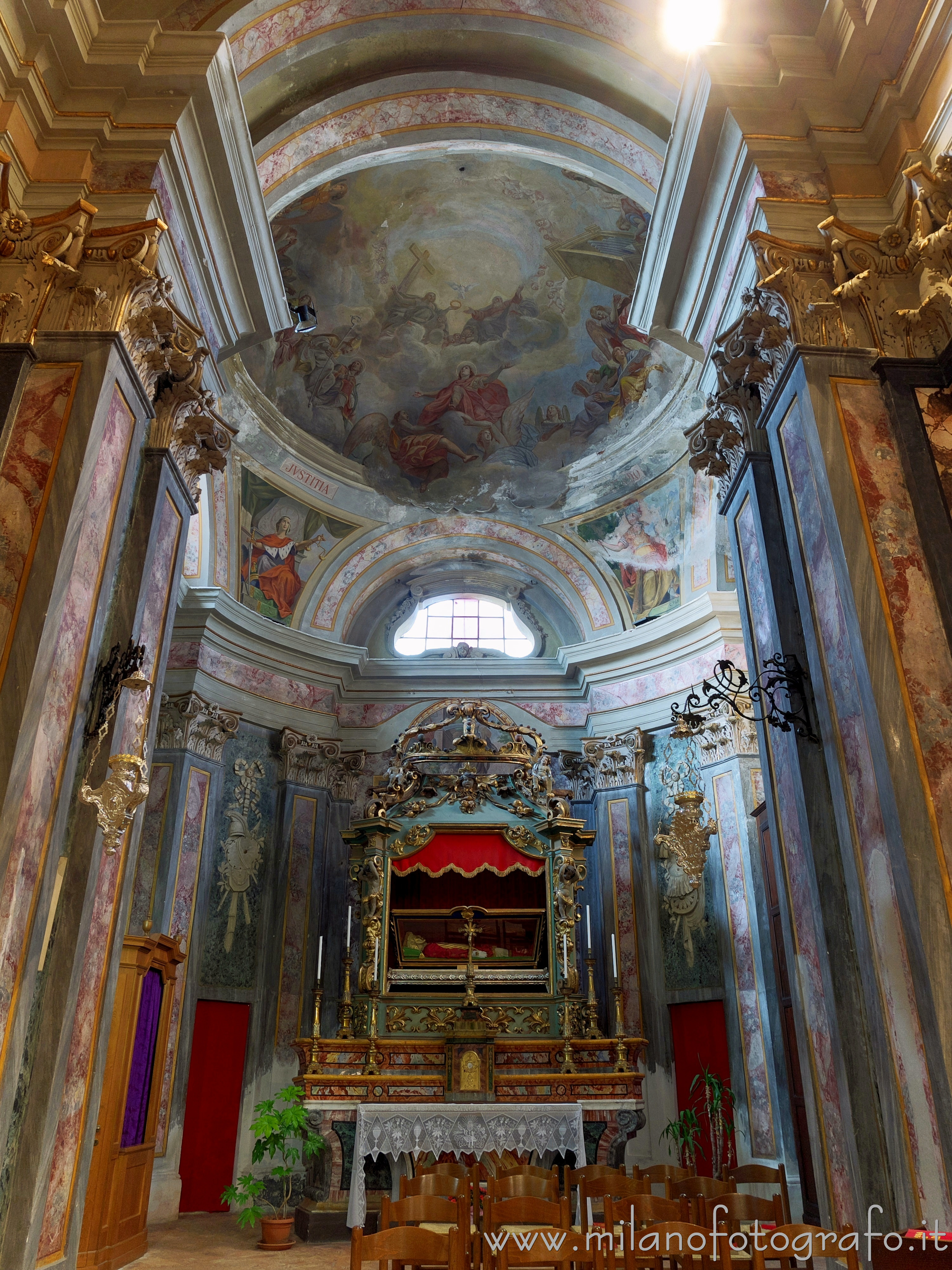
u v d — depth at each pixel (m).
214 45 6.85
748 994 11.11
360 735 14.28
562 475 14.38
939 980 4.50
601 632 14.78
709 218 7.44
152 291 6.23
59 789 5.25
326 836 13.33
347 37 8.54
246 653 13.23
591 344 14.05
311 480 14.05
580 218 12.89
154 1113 8.65
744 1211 5.23
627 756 13.47
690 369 12.56
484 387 14.69
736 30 7.21
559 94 9.14
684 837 9.20
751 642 6.97
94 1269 7.08
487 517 15.01
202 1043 11.41
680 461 13.42
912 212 6.27
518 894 12.41
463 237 13.52
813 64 7.01
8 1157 4.70
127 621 6.12
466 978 11.35
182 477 7.09
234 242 7.64
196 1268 7.73
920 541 5.54
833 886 5.64
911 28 6.45
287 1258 8.22
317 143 9.27
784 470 6.35
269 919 12.45
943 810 4.86
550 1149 9.50
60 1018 5.05
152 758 6.45
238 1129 11.37
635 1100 9.96
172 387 6.79
